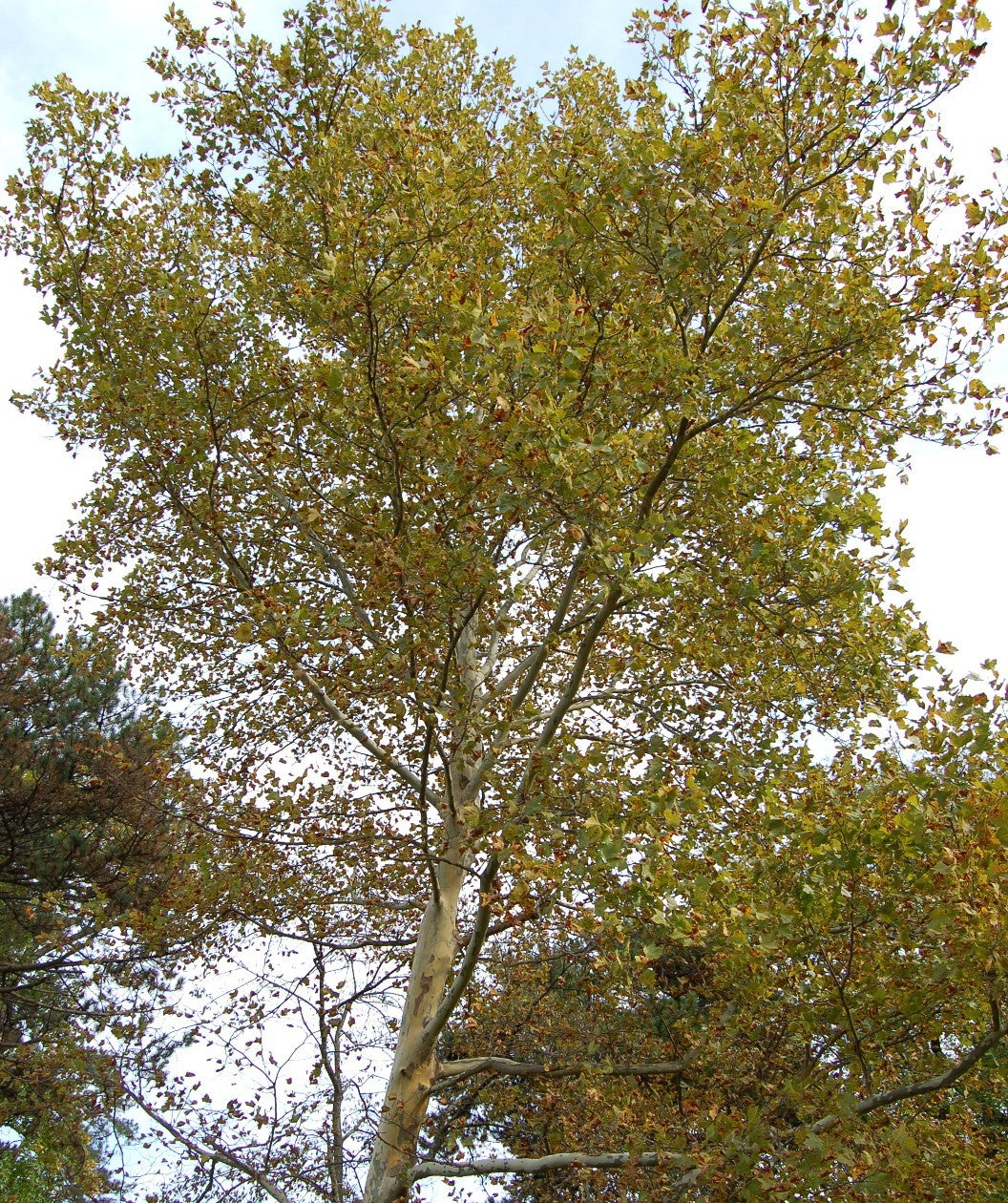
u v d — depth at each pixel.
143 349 8.07
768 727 7.49
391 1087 6.64
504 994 8.54
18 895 11.78
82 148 8.39
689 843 4.83
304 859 8.21
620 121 9.52
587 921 4.75
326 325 6.32
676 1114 6.25
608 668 8.40
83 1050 7.77
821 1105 5.05
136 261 8.73
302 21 8.49
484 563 5.88
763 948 5.00
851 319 5.95
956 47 5.27
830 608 6.84
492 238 7.21
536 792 5.66
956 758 4.97
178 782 7.83
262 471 8.16
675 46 6.00
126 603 8.67
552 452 4.87
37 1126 10.01
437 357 5.41
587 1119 6.53
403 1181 6.09
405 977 8.25
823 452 7.46
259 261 9.07
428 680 6.58
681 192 5.61
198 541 8.30
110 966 10.85
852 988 5.68
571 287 6.43
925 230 5.80
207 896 7.74
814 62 5.60
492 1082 8.14
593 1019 8.20
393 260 6.24
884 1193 4.37
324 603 8.03
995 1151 6.18
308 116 8.67
